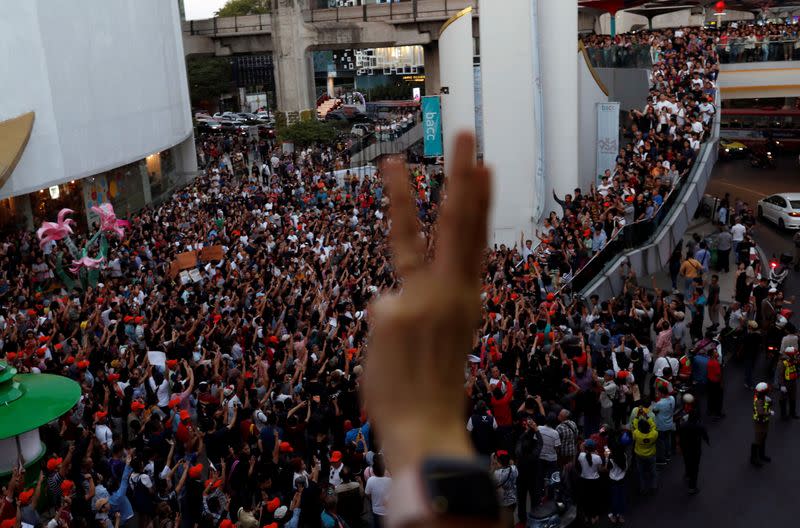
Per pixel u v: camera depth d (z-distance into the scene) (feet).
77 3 102.32
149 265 80.69
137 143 122.42
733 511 43.86
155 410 44.21
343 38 192.44
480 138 126.31
